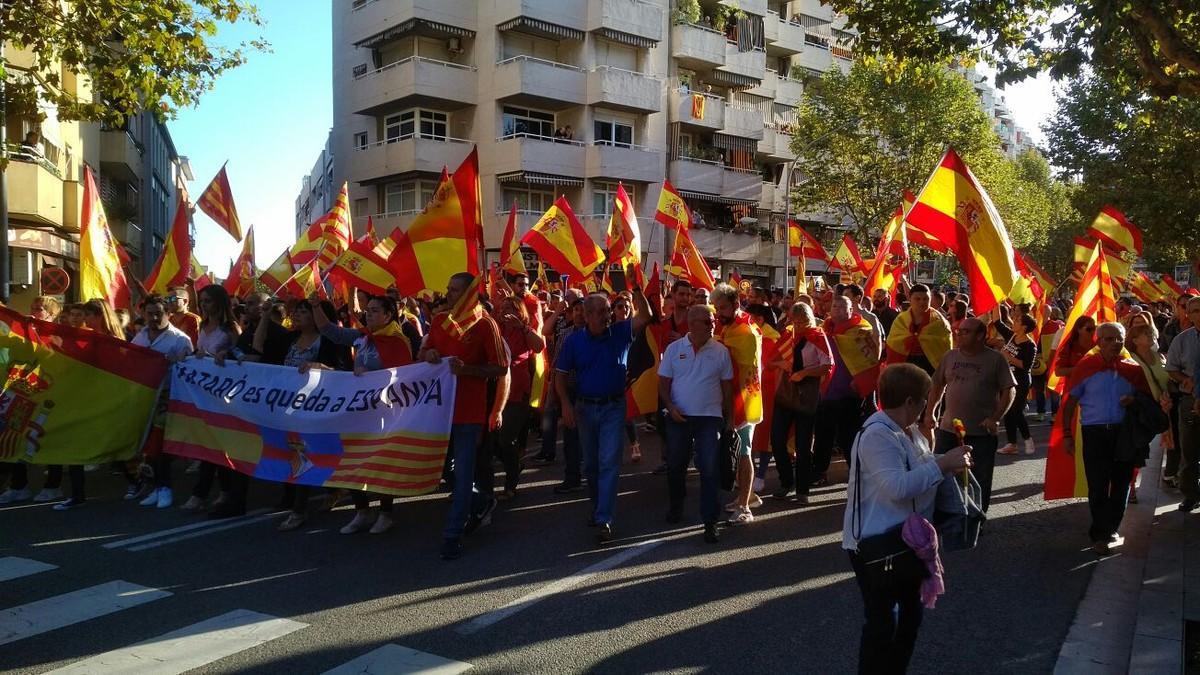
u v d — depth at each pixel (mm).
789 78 46094
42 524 7480
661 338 9766
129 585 5887
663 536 7219
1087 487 7195
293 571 6211
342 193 13453
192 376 8062
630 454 11047
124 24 11234
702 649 4852
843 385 8789
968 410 6930
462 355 6773
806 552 6789
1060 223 51469
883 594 3744
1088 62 7699
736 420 7711
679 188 38531
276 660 4664
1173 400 8539
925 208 8297
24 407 7996
